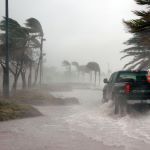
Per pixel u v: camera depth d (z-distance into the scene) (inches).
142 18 866.8
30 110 614.5
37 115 614.9
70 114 644.7
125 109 598.2
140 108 600.7
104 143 352.2
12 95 1050.7
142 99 589.9
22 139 381.4
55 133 419.8
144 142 354.3
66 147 335.6
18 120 551.2
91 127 467.2
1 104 627.5
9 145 349.1
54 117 593.6
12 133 423.2
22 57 1569.9
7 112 574.2
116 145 341.7
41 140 375.2
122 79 666.2
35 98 920.9
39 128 464.1
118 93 607.2
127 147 331.6
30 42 1761.8
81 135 403.9
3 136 402.9
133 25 866.1
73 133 419.5
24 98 917.8
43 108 788.6
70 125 490.3
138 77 667.4
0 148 334.6
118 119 553.6
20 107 617.9
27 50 1745.8
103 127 465.1
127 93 589.9
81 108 778.2
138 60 1664.6
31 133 422.6
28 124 504.1
